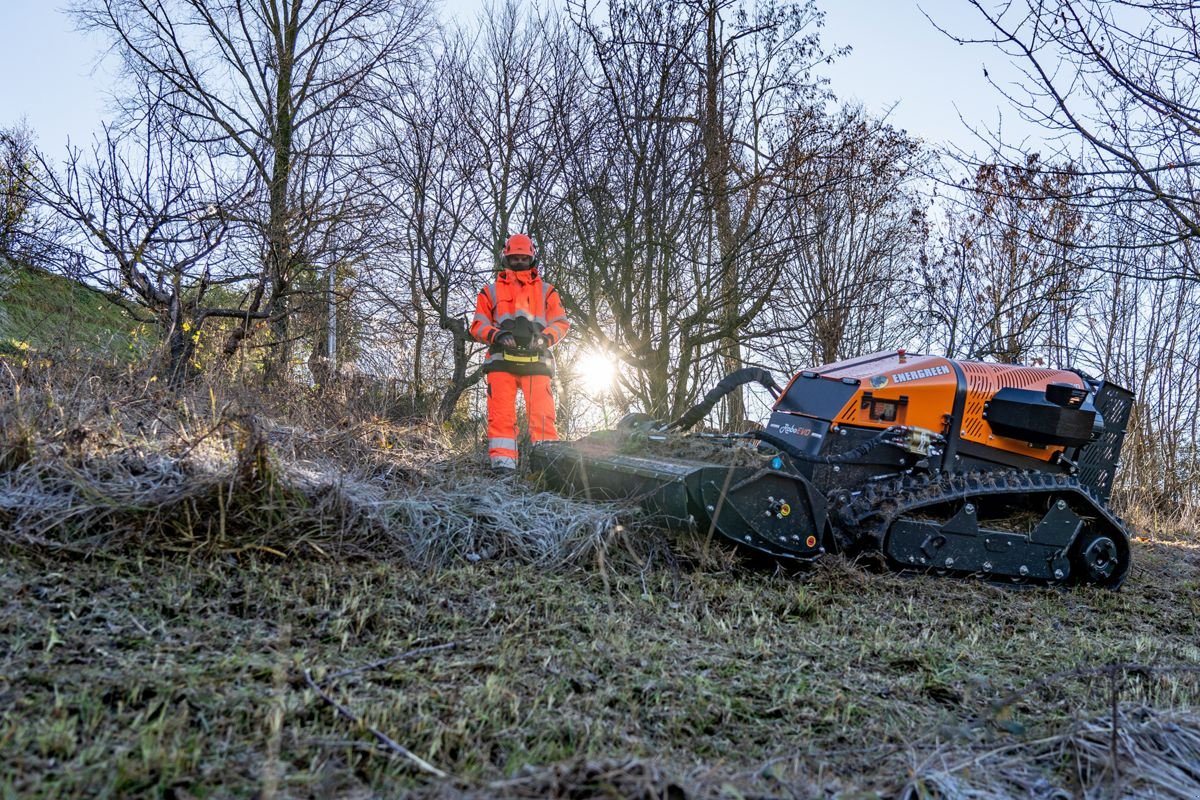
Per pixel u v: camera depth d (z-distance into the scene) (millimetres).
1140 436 12664
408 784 2602
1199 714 3582
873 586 5613
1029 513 6496
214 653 3496
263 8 12891
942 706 3707
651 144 10539
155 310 8438
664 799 2438
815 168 11766
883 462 6219
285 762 2676
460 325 11133
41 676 3088
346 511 5160
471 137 11359
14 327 8500
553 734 3057
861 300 12891
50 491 4668
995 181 7086
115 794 2410
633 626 4402
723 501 5266
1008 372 6543
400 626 4055
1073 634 5152
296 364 10234
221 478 4867
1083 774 3035
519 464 7316
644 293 10617
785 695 3619
